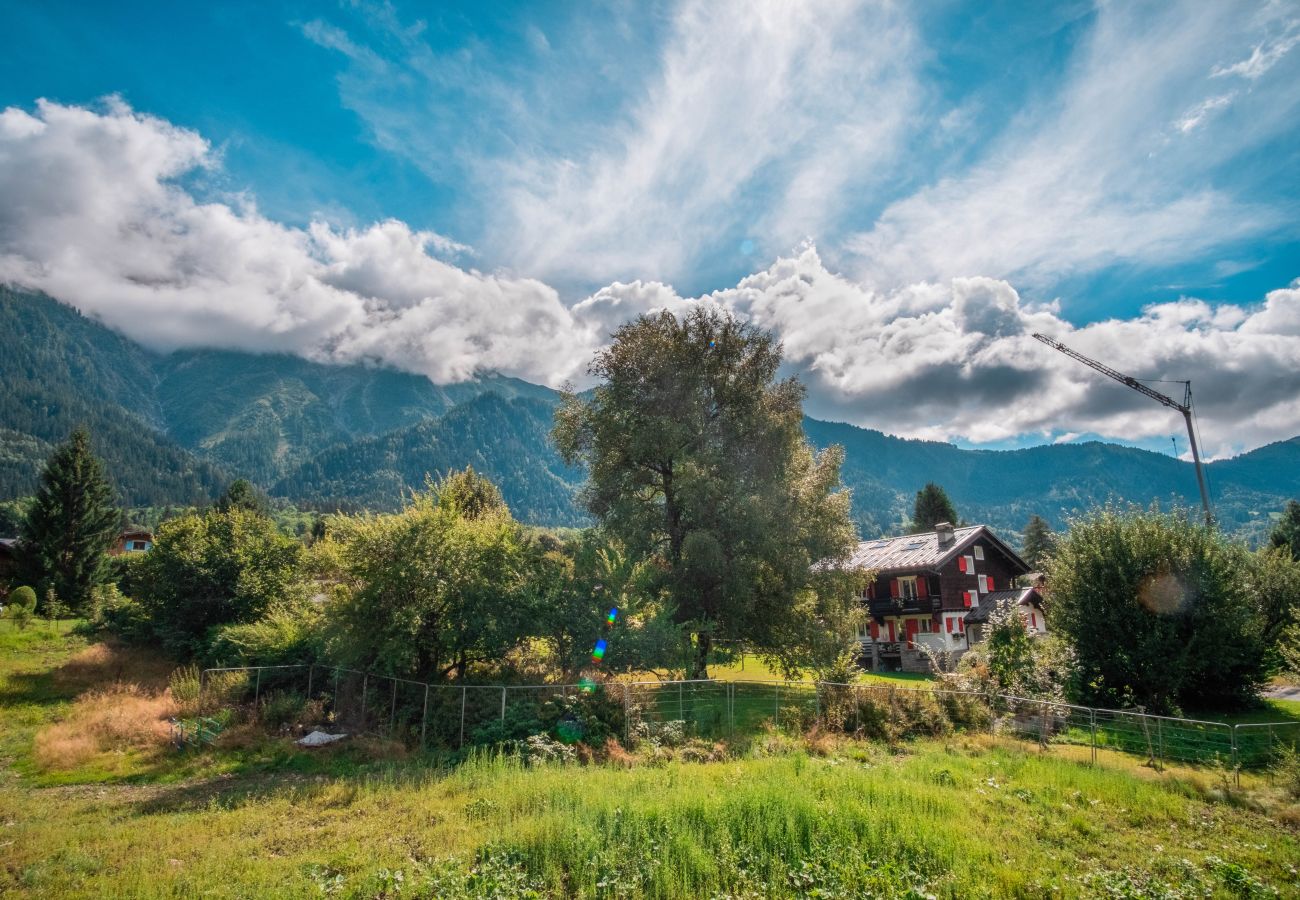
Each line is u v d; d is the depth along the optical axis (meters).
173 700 22.91
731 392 31.91
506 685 19.17
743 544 29.48
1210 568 24.81
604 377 33.12
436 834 10.75
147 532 88.50
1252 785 15.61
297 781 15.32
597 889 8.90
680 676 23.30
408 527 20.94
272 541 34.97
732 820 10.80
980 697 22.89
